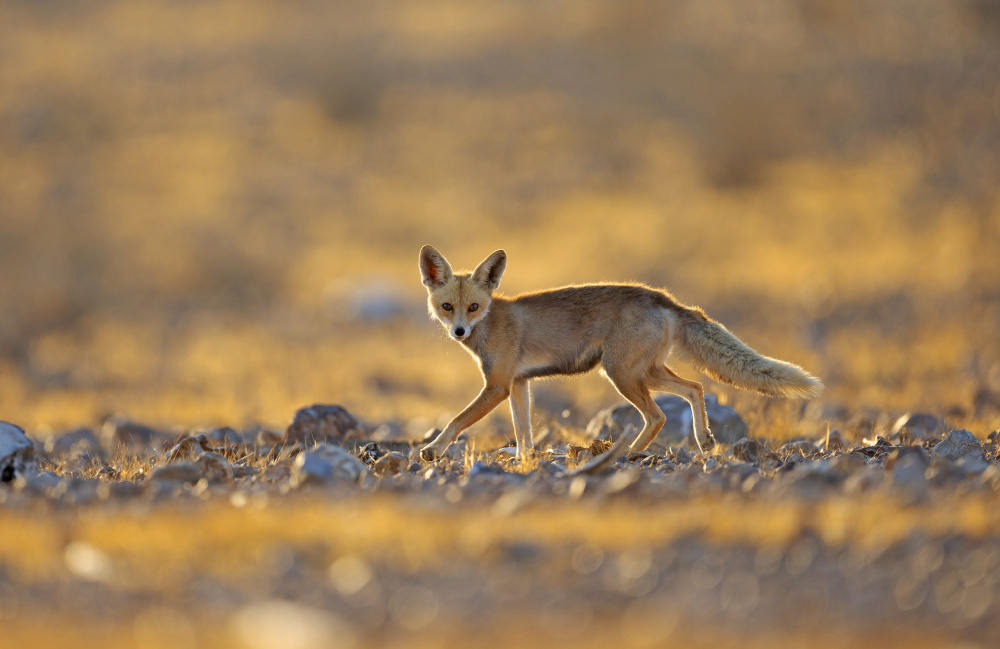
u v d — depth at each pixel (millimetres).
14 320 43500
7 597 6941
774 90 63438
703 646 6039
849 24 72938
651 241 48406
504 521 8172
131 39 95000
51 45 92688
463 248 53219
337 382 28406
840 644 6051
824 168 55875
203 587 7078
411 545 7645
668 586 6973
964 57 56188
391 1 107125
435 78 84688
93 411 24203
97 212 59875
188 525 8172
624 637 6188
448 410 23281
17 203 60719
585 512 8523
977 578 6844
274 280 49062
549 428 16453
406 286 45812
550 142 70438
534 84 81562
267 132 75312
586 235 51750
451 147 71250
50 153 70062
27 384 30312
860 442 14664
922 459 10695
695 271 42562
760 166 57656
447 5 105000
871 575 7047
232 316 43281
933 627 6246
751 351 12609
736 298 37656
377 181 66312
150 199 62594
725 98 62781
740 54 75750
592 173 64438
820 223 47438
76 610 6727
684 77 75625
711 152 59156
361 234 56969
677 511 8477
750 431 15734
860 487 9266
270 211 61219
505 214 58781
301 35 93812
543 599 6797
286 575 7270
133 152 70688
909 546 7473
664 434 14562
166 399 25484
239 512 8461
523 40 91000
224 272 49781
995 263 35031
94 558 7473
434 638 6234
